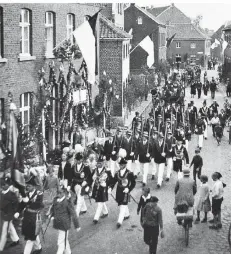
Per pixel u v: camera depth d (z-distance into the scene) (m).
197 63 74.56
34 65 19.78
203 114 28.22
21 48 19.25
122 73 32.47
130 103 33.69
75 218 10.52
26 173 14.30
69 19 23.88
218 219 12.91
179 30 76.50
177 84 40.31
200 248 11.41
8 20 17.75
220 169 20.03
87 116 24.22
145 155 17.08
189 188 12.07
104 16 36.47
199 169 17.06
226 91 46.50
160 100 32.59
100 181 13.15
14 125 13.28
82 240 11.90
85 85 24.61
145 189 11.51
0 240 10.95
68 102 21.67
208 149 24.67
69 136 22.08
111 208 14.65
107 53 32.44
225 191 16.58
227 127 31.95
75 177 13.77
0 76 17.38
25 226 10.23
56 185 14.12
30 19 19.61
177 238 12.09
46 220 12.99
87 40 20.00
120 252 11.14
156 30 60.41
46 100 19.78
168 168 18.22
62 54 20.73
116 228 12.80
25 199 10.53
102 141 23.53
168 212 14.23
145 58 58.41
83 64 22.78
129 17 61.03
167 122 22.66
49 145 21.25
